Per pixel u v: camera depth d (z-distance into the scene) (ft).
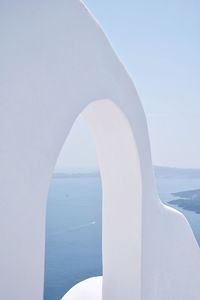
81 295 13.12
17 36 5.37
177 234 14.52
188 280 15.12
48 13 6.10
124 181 11.07
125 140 10.55
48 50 6.06
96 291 13.10
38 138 5.72
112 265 11.32
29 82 5.57
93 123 10.54
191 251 15.57
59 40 6.39
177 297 14.19
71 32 6.84
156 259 12.45
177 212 14.97
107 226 11.46
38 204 5.67
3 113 5.07
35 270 5.56
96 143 11.15
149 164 11.79
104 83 8.36
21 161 5.35
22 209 5.35
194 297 15.57
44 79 5.92
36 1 5.80
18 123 5.32
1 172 5.01
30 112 5.56
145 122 11.45
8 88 5.17
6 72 5.14
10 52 5.23
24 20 5.52
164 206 13.82
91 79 7.69
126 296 10.98
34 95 5.66
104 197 11.49
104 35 8.42
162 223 13.21
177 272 14.25
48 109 6.00
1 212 5.01
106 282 11.39
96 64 7.97
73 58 6.89
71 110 6.73
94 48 7.86
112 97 8.85
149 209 11.82
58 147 6.21
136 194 10.94
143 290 11.06
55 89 6.23
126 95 9.87
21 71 5.41
